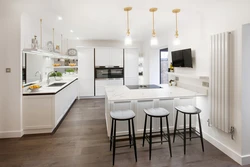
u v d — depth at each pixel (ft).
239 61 6.97
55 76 16.46
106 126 11.68
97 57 20.80
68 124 12.13
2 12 9.20
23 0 8.38
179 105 10.11
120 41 22.47
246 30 6.86
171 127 10.07
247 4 6.56
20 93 9.79
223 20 7.88
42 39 14.02
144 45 22.40
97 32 16.25
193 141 9.37
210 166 7.06
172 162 7.34
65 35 18.02
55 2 8.41
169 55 14.42
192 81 10.96
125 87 12.43
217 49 7.98
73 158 7.67
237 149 7.35
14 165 7.11
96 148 8.61
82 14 10.36
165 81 20.42
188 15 10.27
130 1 8.26
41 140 9.49
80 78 20.72
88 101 19.66
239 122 7.15
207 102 9.25
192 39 10.68
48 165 7.12
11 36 9.39
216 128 8.64
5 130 9.75
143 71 22.84
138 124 9.61
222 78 7.70
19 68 9.64
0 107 9.63
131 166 7.06
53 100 10.41
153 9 9.23
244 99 7.00
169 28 14.06
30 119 10.22
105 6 8.91
